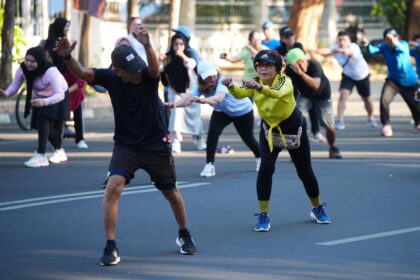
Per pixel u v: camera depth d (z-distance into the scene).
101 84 11.97
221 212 15.73
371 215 15.42
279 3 65.00
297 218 15.22
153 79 11.87
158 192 17.88
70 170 21.02
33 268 11.80
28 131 30.23
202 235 13.86
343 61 30.86
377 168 21.14
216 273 11.52
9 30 35.22
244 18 62.56
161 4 60.25
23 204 16.58
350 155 23.58
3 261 12.18
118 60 11.67
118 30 52.72
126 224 14.68
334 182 19.05
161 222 14.87
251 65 28.41
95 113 35.84
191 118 24.34
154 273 11.53
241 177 19.86
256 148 20.47
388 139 27.48
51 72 20.73
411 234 13.87
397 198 17.09
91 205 16.48
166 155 12.16
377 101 42.53
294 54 21.14
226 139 27.95
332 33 62.56
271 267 11.84
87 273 11.54
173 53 23.08
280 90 13.40
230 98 19.44
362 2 66.88
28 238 13.65
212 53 60.94
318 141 26.78
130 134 11.99
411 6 56.75
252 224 14.72
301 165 14.36
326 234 13.91
